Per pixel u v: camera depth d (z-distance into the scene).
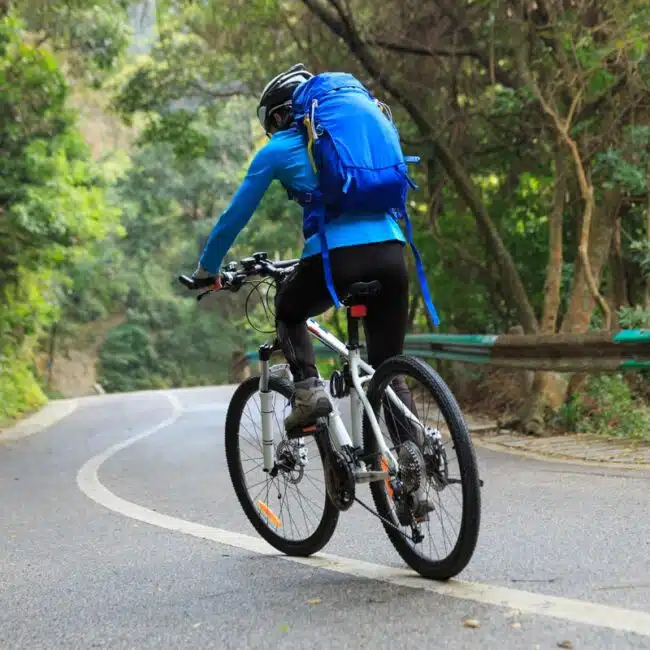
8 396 18.69
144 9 19.20
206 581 4.45
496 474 7.46
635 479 6.73
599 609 3.51
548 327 11.48
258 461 5.23
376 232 4.23
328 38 14.66
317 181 4.22
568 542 4.78
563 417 10.07
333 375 4.55
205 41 16.77
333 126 4.17
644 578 3.98
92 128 41.19
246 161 43.06
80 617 3.95
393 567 4.48
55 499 7.60
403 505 4.16
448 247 14.99
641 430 9.25
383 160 4.18
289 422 4.60
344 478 4.41
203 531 5.80
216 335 49.91
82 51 20.59
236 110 36.09
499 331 15.77
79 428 14.89
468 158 14.23
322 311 4.59
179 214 48.09
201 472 8.70
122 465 9.65
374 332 4.48
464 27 13.09
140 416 16.52
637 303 13.87
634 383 11.38
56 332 44.00
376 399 4.33
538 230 14.74
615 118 11.40
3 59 18.12
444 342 11.46
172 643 3.50
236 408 5.37
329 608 3.79
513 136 13.98
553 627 3.33
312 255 4.26
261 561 4.84
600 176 11.98
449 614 3.57
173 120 19.53
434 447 4.00
